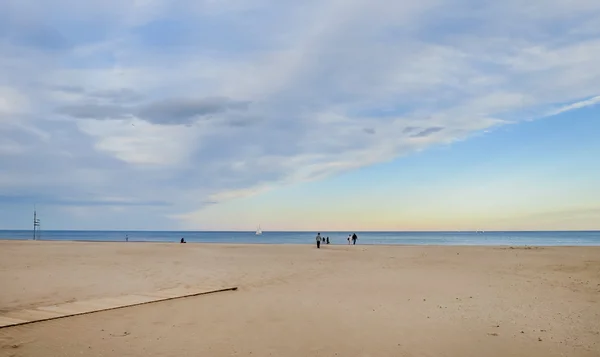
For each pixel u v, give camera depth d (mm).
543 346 8141
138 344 8086
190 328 9297
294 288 15023
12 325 9133
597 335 8875
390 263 24531
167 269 20406
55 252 30328
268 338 8570
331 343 8266
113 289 14266
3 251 30578
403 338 8609
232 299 12750
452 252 33812
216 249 38594
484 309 11359
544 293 13875
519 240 117188
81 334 8695
